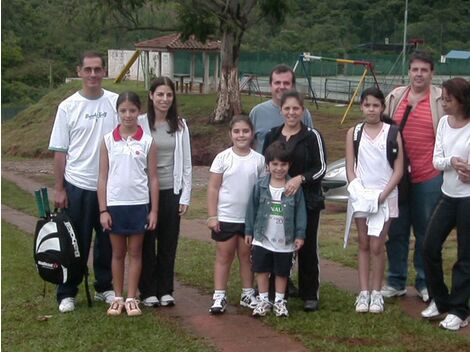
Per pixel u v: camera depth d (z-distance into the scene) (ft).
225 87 95.96
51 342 19.49
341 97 115.96
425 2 178.60
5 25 183.42
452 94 19.84
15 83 177.58
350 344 19.21
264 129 22.97
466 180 19.88
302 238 21.24
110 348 19.01
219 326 20.97
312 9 182.80
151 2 95.20
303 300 22.53
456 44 166.30
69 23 100.22
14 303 23.65
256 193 21.57
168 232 22.65
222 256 22.17
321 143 21.77
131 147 21.45
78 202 22.22
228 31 93.50
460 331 20.29
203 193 60.90
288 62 144.15
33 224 48.60
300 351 18.90
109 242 23.09
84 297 24.23
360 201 21.45
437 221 20.53
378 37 174.50
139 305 22.84
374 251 21.84
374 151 21.65
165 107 22.07
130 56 163.02
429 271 20.76
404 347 18.92
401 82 110.93
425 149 22.34
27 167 93.61
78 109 22.07
